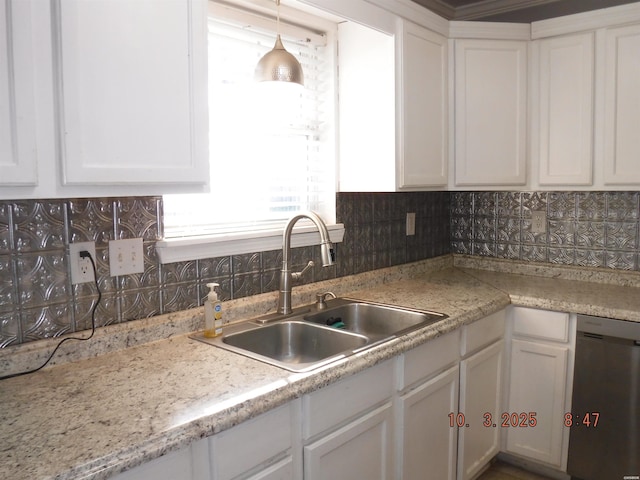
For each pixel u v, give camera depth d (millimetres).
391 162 2143
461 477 2092
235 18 1822
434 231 3021
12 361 1294
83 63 1088
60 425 1028
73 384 1248
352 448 1518
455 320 1918
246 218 1989
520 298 2295
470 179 2482
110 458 917
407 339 1668
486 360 2217
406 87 2164
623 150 2264
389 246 2666
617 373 2047
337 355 1477
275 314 1942
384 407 1636
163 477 1039
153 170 1228
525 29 2465
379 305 2117
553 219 2766
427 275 2850
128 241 1542
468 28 2426
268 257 1998
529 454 2336
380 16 2027
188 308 1727
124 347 1524
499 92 2479
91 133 1110
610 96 2273
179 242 1639
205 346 1558
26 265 1333
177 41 1261
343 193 2357
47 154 1051
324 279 2285
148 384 1249
